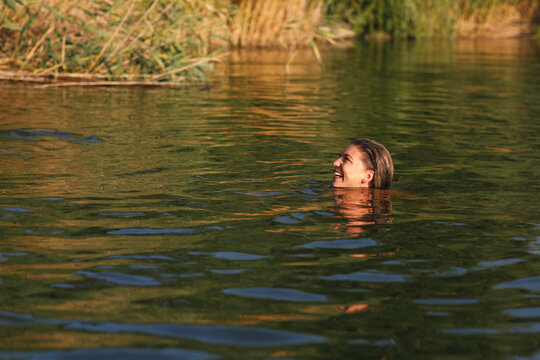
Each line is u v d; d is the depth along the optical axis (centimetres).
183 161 571
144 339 256
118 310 281
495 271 330
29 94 984
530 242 374
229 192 472
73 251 350
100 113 836
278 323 271
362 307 286
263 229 391
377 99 1020
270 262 338
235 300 292
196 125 762
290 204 445
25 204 433
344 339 257
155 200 448
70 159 571
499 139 709
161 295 296
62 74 1118
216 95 1033
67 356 242
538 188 498
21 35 1114
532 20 2784
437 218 419
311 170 546
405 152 635
